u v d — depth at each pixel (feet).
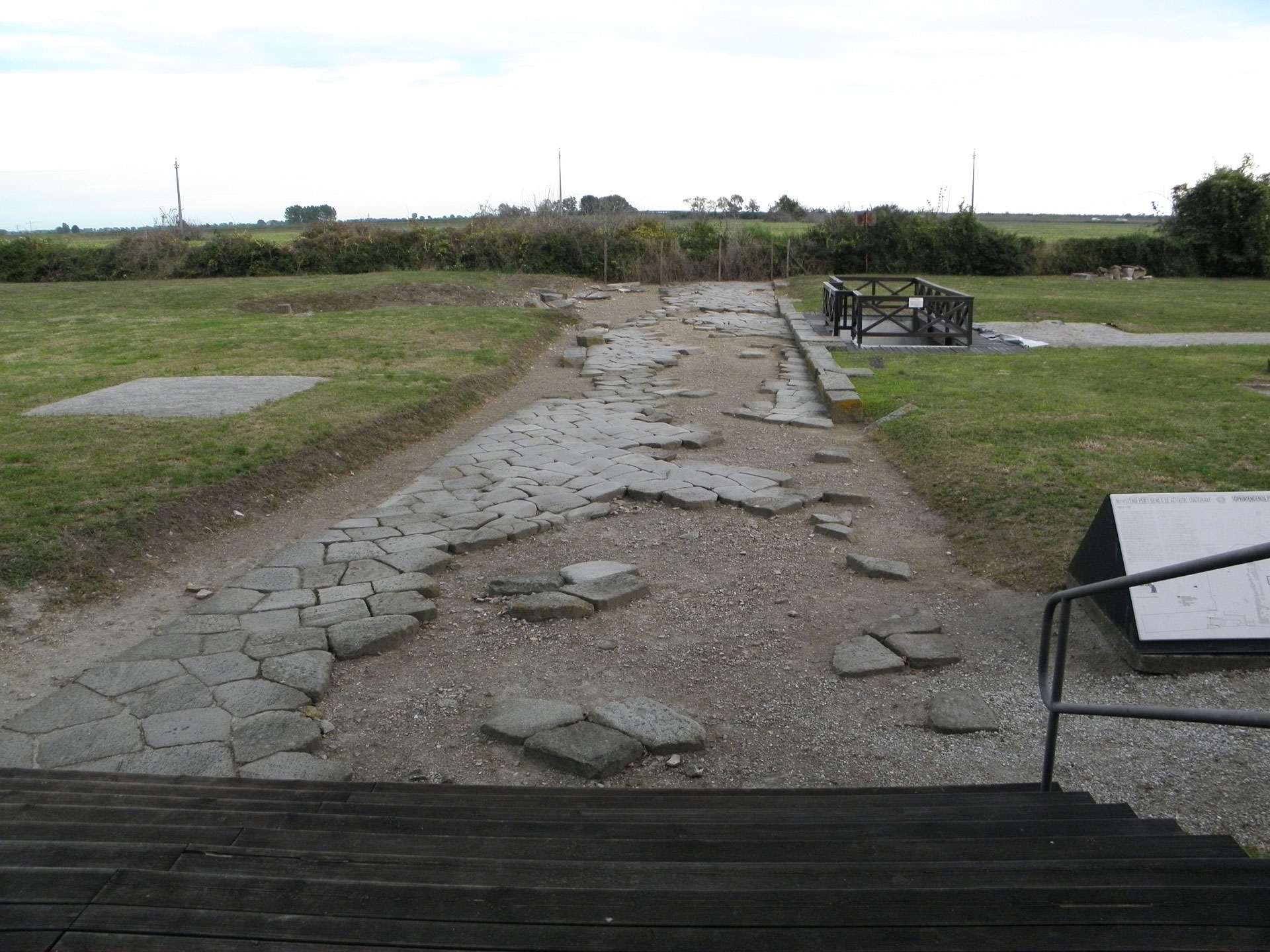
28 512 20.81
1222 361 43.98
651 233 105.29
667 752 13.29
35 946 5.95
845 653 16.17
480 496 24.88
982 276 106.22
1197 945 6.02
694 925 6.29
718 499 24.70
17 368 41.01
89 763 12.62
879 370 43.29
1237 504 16.05
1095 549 16.78
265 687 14.76
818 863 7.68
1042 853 8.29
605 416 35.27
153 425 29.30
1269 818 11.19
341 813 10.02
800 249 105.60
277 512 24.14
